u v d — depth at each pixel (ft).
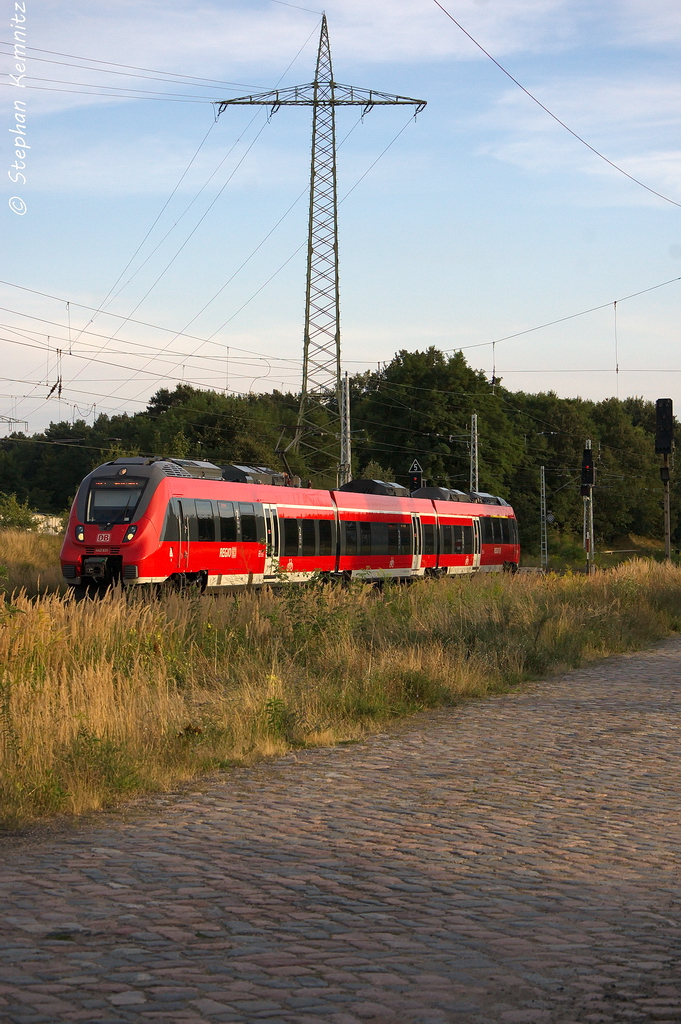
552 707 46.55
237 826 26.35
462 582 86.17
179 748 34.06
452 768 33.71
